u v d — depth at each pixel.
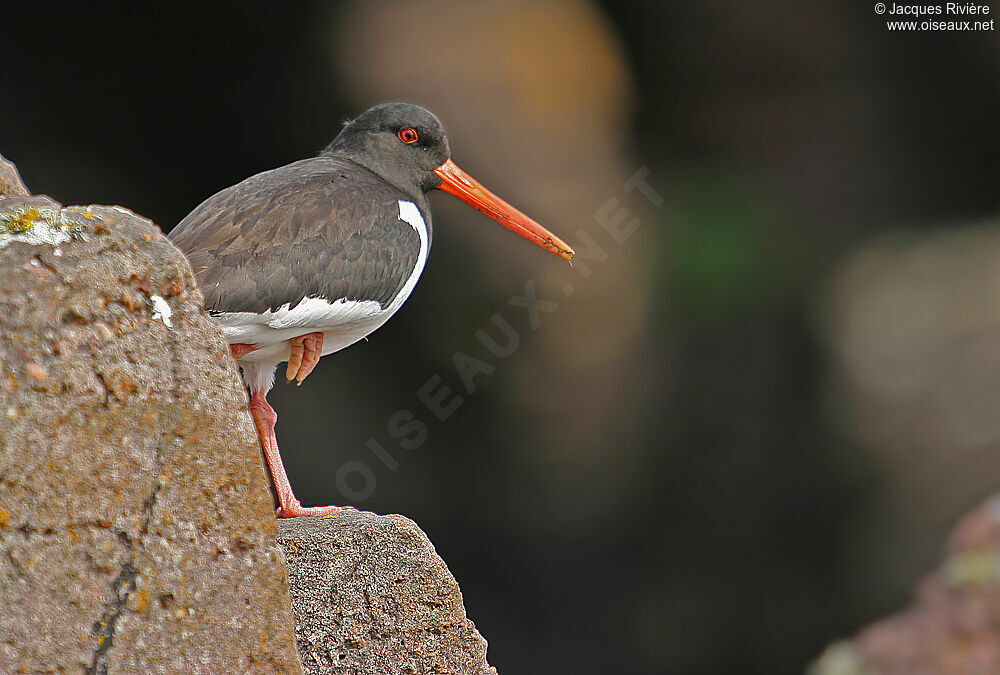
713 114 19.67
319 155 7.32
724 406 19.00
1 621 3.46
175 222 17.19
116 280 3.77
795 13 19.09
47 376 3.59
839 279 19.67
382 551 5.48
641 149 19.55
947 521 16.73
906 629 10.21
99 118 16.48
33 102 16.14
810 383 19.20
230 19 16.11
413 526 5.59
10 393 3.54
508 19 17.14
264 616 3.87
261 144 16.97
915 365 18.02
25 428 3.54
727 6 18.91
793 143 19.89
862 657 10.30
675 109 19.61
